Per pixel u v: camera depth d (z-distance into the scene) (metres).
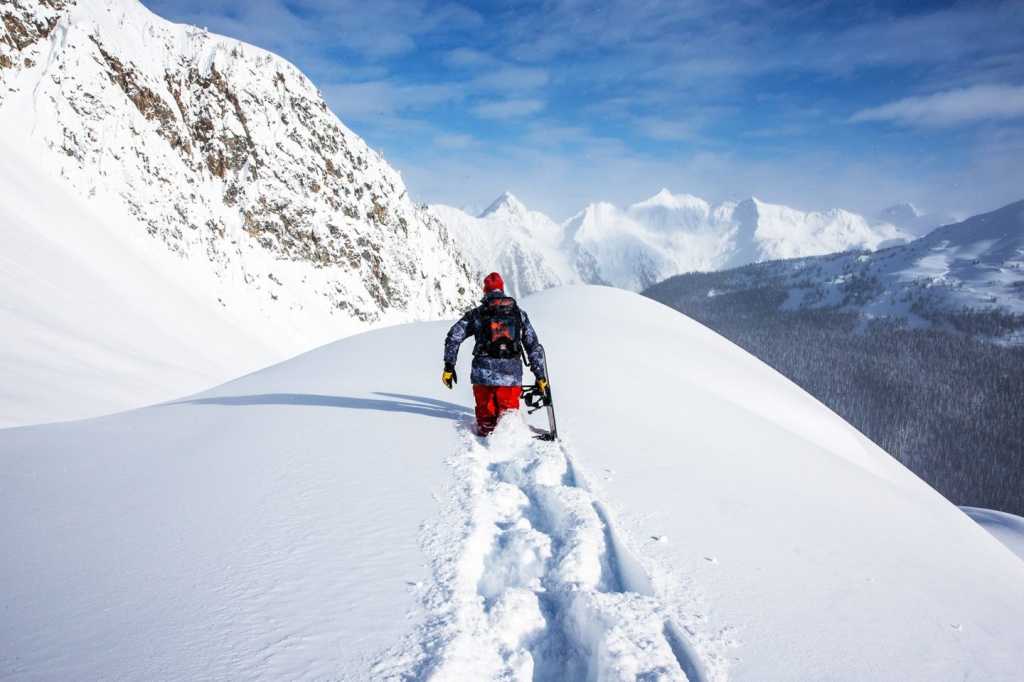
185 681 1.95
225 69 89.62
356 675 2.06
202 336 49.19
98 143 61.22
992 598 4.44
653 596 2.90
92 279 41.81
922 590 3.81
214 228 74.44
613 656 2.29
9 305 28.30
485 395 5.76
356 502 3.85
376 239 101.88
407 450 5.09
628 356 12.67
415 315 101.94
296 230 88.00
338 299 88.50
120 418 6.88
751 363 18.28
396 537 3.32
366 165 107.31
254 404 7.04
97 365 26.83
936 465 191.38
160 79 77.94
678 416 8.02
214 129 84.31
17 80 57.22
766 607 2.95
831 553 4.06
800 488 6.12
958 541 6.91
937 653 2.87
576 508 3.78
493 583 3.12
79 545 3.12
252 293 72.25
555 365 9.88
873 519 5.90
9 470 4.55
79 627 2.29
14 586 2.63
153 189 66.38
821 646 2.68
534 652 2.57
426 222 125.94
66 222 47.41
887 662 2.67
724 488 5.05
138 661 2.06
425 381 8.47
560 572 3.04
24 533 3.28
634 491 4.39
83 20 67.25
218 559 2.97
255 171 86.75
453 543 3.25
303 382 8.41
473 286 128.38
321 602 2.57
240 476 4.36
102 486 4.16
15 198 43.75
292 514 3.62
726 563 3.39
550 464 4.73
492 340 5.65
